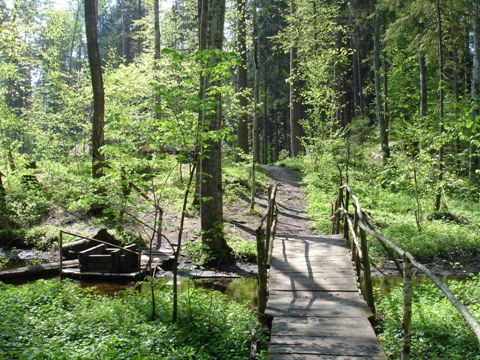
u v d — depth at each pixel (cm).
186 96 648
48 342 575
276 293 724
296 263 878
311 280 778
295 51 2780
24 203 1606
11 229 1443
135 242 1276
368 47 3256
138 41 4412
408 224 1457
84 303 752
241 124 2586
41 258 1272
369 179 2195
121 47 4681
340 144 2323
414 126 1670
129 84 1593
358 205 748
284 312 638
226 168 2170
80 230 1416
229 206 1688
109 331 637
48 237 1377
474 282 812
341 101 3350
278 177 2347
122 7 4441
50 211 1575
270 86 4047
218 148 1163
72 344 568
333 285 752
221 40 1127
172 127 654
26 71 2995
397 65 2825
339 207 1108
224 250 1183
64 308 752
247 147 2606
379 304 822
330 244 1024
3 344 554
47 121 1958
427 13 1766
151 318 708
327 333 562
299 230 1453
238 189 1862
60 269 1026
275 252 961
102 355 526
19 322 644
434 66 2531
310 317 618
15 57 1952
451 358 551
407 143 1655
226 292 960
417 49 1816
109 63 1986
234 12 2008
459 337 601
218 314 721
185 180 1742
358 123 2744
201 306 746
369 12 2634
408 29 2114
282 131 4975
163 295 814
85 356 516
